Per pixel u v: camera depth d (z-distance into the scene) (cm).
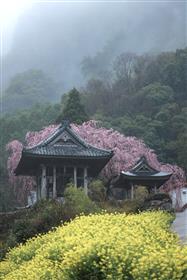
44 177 4438
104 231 1248
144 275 879
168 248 991
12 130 10381
